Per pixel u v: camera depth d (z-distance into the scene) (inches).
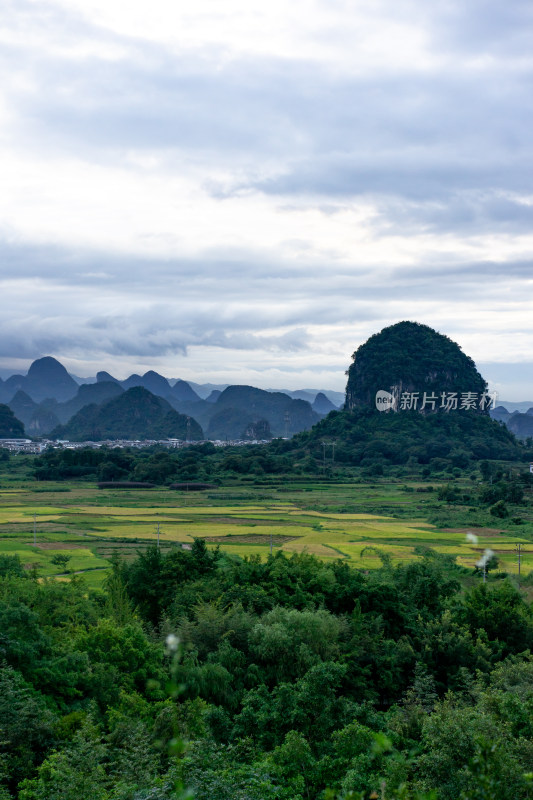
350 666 1358.3
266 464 7490.2
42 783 734.5
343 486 6555.1
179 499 5413.4
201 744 765.3
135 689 1162.6
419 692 1237.1
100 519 4158.5
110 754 848.9
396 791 536.4
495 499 5167.3
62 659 1090.7
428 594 1818.4
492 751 559.5
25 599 1525.6
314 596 1672.0
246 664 1309.1
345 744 885.2
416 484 6707.7
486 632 1636.3
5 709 890.7
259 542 3358.8
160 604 1771.7
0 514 4367.6
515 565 2834.6
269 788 692.7
